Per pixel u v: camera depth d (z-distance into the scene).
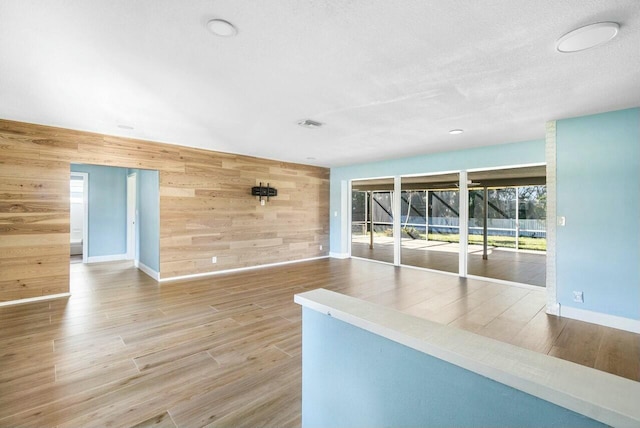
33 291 3.87
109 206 6.81
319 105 3.00
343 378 1.21
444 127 3.77
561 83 2.44
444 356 0.86
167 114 3.33
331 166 7.48
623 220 3.06
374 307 1.22
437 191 9.01
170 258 5.07
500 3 1.48
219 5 1.52
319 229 7.50
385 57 2.05
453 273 5.64
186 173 5.20
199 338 2.85
